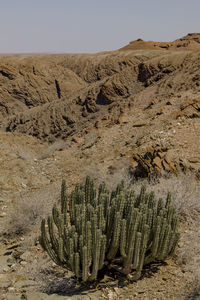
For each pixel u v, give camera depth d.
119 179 9.43
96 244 4.46
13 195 10.76
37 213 8.15
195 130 11.04
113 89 68.31
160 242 4.86
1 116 116.31
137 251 4.62
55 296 4.61
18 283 5.32
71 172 12.68
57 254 5.04
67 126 68.12
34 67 126.56
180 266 5.13
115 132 17.20
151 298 4.48
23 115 82.94
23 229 7.74
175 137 10.67
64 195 5.59
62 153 16.50
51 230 5.02
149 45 164.50
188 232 6.04
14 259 6.40
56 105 76.44
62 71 132.50
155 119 16.17
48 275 5.49
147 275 5.03
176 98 19.11
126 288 4.79
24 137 23.80
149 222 4.90
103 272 5.23
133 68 73.62
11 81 121.25
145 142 11.78
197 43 156.00
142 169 9.46
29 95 119.25
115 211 4.97
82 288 4.91
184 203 6.77
